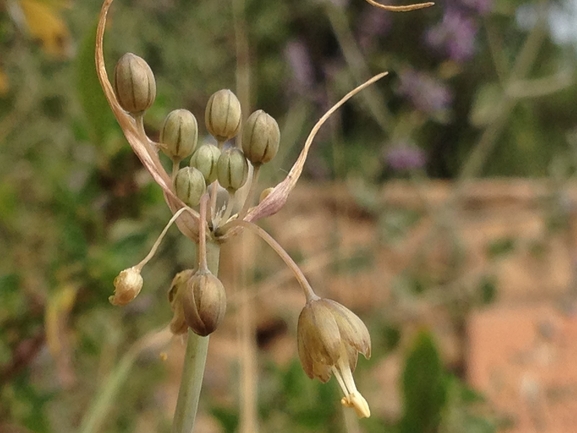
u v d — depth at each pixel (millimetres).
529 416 285
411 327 332
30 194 236
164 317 257
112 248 163
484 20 338
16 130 267
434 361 151
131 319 236
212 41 428
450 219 353
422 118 347
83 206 165
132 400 250
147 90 99
